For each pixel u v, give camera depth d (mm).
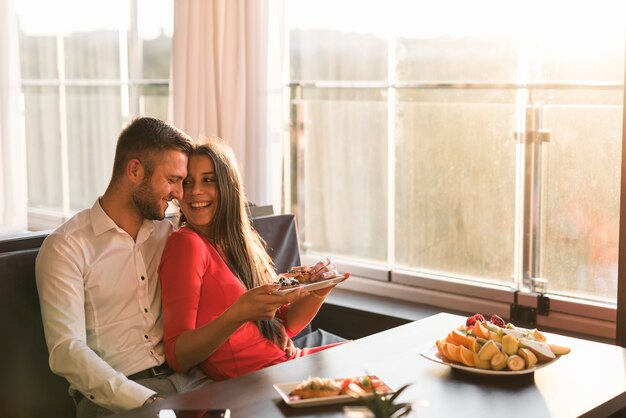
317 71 3922
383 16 3664
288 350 2475
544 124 3260
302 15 3941
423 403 1552
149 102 4727
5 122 4523
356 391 1808
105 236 2283
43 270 2176
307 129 3994
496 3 3328
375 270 3814
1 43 4473
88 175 5098
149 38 4668
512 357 1959
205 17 3818
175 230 2492
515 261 3402
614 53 3061
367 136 3787
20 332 2273
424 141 3604
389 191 3748
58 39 5113
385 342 2262
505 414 1744
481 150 3441
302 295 2146
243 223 2508
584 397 1848
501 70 3348
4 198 4555
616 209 3123
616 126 3088
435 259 3643
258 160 3906
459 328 2129
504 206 3406
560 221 3271
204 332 2135
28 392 2287
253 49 3854
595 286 3219
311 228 4047
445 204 3576
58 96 5176
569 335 3229
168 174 2293
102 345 2264
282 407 1776
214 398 1835
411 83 3609
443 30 3486
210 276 2326
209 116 3877
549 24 3199
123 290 2297
